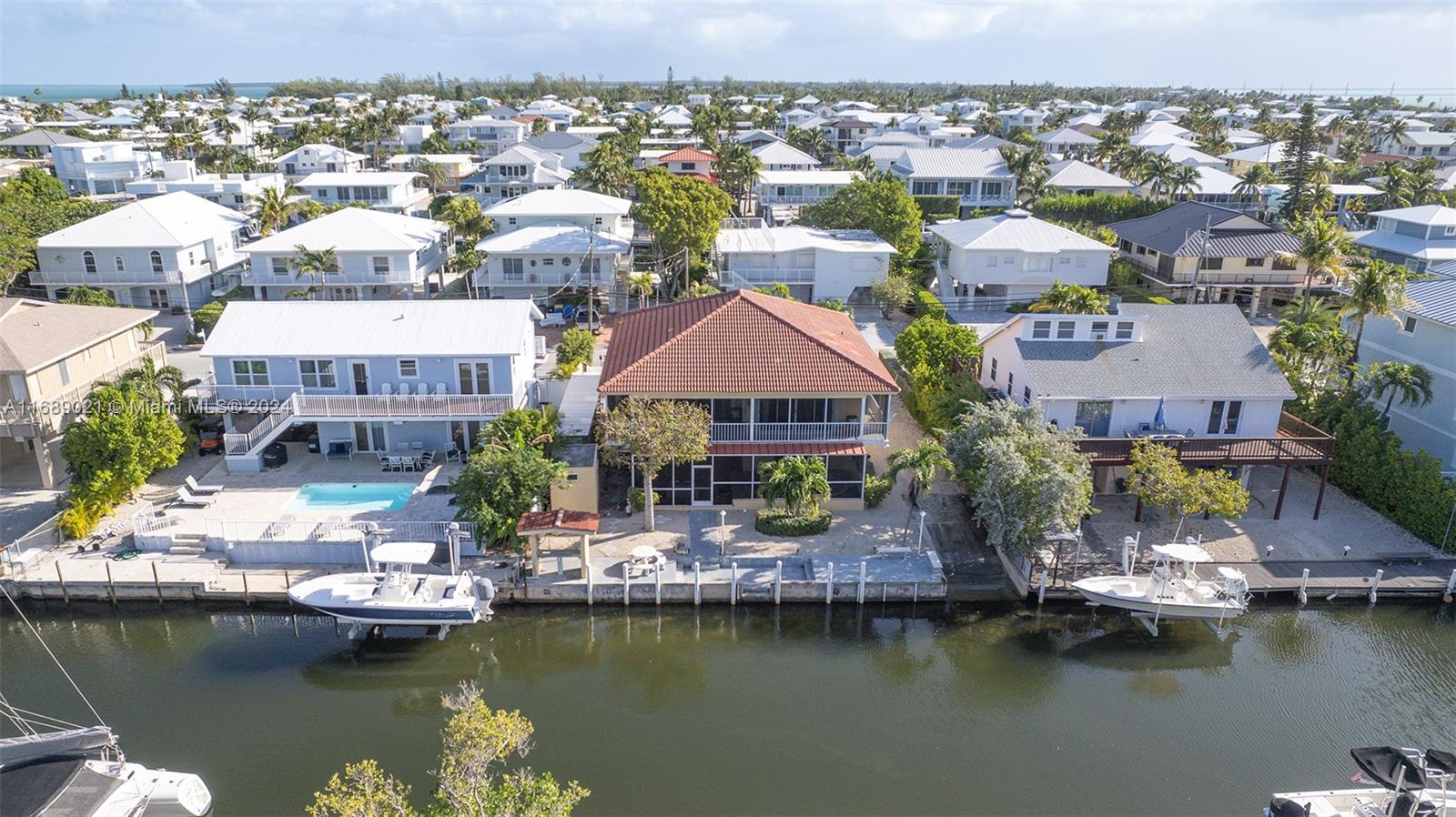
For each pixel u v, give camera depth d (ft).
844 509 121.90
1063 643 100.12
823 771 79.77
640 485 121.19
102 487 113.19
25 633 99.35
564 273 217.56
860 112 587.27
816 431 117.60
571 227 224.53
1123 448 116.98
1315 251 176.24
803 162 364.79
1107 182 315.17
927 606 105.29
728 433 117.39
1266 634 101.91
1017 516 101.50
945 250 241.14
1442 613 104.47
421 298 217.97
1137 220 253.03
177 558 107.76
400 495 122.01
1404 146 444.55
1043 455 106.32
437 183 351.87
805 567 107.96
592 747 82.43
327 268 196.85
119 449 114.52
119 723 84.79
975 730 85.87
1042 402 121.49
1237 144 450.71
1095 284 222.48
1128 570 104.22
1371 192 302.45
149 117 570.87
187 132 506.89
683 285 227.20
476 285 216.33
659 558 104.53
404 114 572.51
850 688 92.12
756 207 346.95
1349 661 97.40
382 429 134.21
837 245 224.12
